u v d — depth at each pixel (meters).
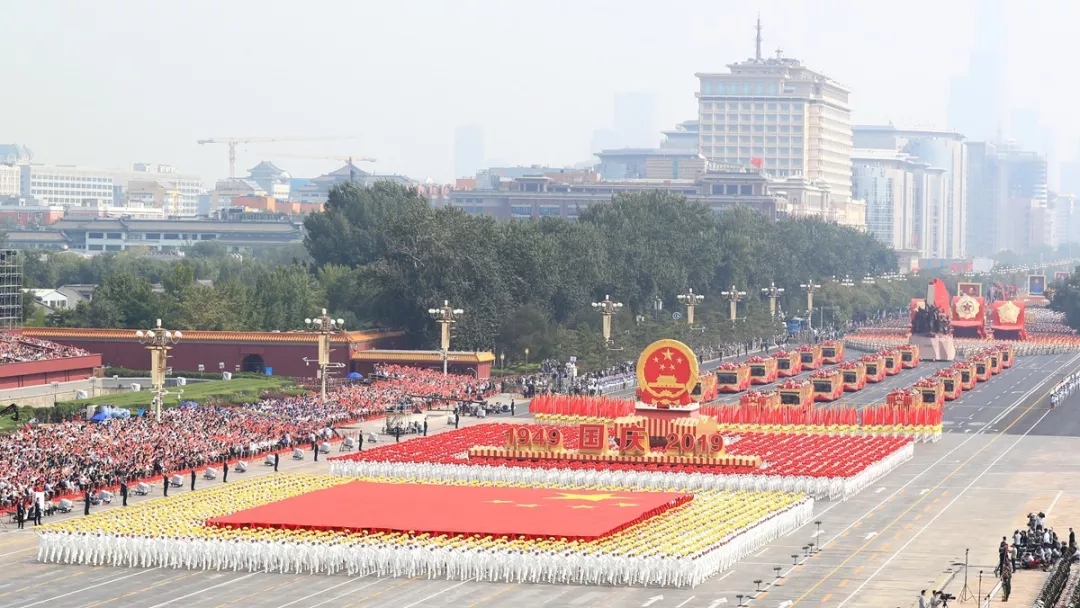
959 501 198.00
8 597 139.88
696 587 145.62
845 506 194.25
